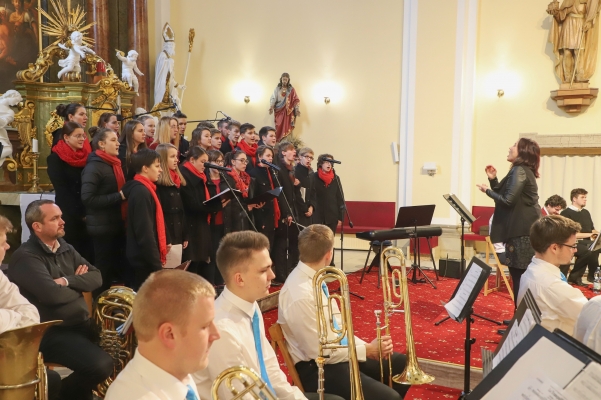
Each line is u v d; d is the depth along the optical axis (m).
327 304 2.70
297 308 2.68
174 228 4.61
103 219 4.24
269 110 9.98
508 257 4.57
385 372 3.01
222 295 2.21
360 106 9.80
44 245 3.11
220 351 2.05
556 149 8.48
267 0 10.30
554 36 8.41
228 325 2.11
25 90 7.38
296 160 7.75
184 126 6.88
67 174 4.66
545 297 2.82
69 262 3.27
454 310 3.12
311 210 6.76
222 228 5.73
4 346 2.10
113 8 9.80
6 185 7.14
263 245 2.20
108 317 3.02
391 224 9.52
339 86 9.93
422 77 8.88
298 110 9.88
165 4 10.69
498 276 6.34
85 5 9.23
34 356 2.20
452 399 3.65
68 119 5.27
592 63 8.25
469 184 8.76
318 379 2.65
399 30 9.49
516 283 4.57
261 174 6.26
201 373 2.08
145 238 3.97
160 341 1.44
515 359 1.55
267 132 6.96
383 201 9.69
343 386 2.66
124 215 4.35
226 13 10.55
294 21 10.16
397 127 9.59
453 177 8.74
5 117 6.96
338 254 9.16
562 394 1.42
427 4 8.84
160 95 10.04
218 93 10.68
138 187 4.02
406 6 9.09
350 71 9.84
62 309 3.00
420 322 5.04
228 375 1.56
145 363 1.45
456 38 8.69
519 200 4.51
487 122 8.98
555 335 1.52
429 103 8.85
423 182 8.91
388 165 9.66
